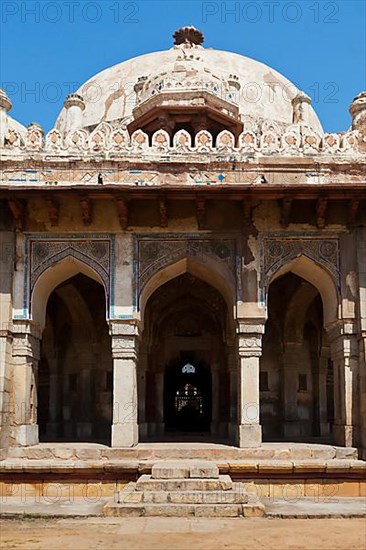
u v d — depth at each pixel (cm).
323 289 1006
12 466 866
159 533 649
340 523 701
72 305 1227
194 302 1277
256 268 955
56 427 1257
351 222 959
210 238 966
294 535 641
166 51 1551
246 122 1347
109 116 1407
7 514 740
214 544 603
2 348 917
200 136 1009
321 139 1013
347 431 921
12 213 948
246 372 932
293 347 1244
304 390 1284
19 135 1007
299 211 967
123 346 940
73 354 1284
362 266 948
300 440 1087
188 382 1407
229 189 893
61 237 963
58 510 765
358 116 1056
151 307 1245
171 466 817
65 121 1378
